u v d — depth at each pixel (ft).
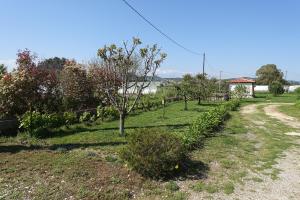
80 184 22.95
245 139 42.91
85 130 44.68
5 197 20.75
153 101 91.71
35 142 35.78
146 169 24.66
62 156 29.30
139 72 52.24
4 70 50.52
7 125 40.47
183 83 93.76
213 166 29.17
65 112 49.39
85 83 60.18
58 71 59.31
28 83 43.60
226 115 69.21
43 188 22.15
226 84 169.37
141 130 28.04
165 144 25.99
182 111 78.33
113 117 58.23
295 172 28.71
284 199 22.59
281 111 88.69
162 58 44.60
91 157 29.12
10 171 25.09
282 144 40.40
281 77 317.42
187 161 29.45
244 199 22.30
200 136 39.40
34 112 42.09
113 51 41.22
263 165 30.32
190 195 22.48
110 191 22.20
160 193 22.52
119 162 27.63
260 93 236.84
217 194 22.89
